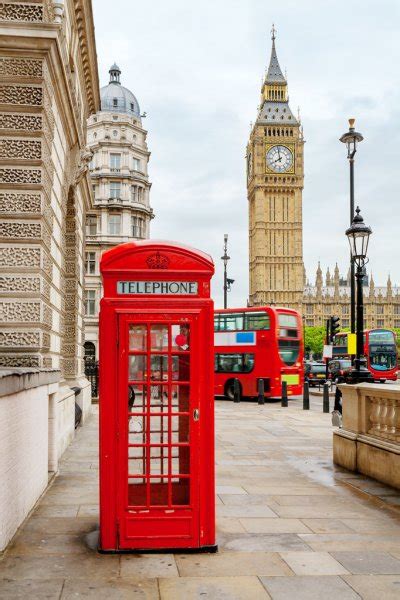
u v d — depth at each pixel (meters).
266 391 29.34
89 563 5.37
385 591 4.77
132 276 5.82
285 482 9.12
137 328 5.80
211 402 5.84
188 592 4.71
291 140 137.00
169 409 5.83
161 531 5.71
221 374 30.72
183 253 5.86
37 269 8.59
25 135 8.68
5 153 8.64
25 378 6.51
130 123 62.56
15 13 8.94
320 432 16.17
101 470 5.68
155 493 5.75
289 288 135.62
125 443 5.71
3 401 5.55
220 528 6.55
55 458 9.41
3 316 8.49
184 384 5.84
